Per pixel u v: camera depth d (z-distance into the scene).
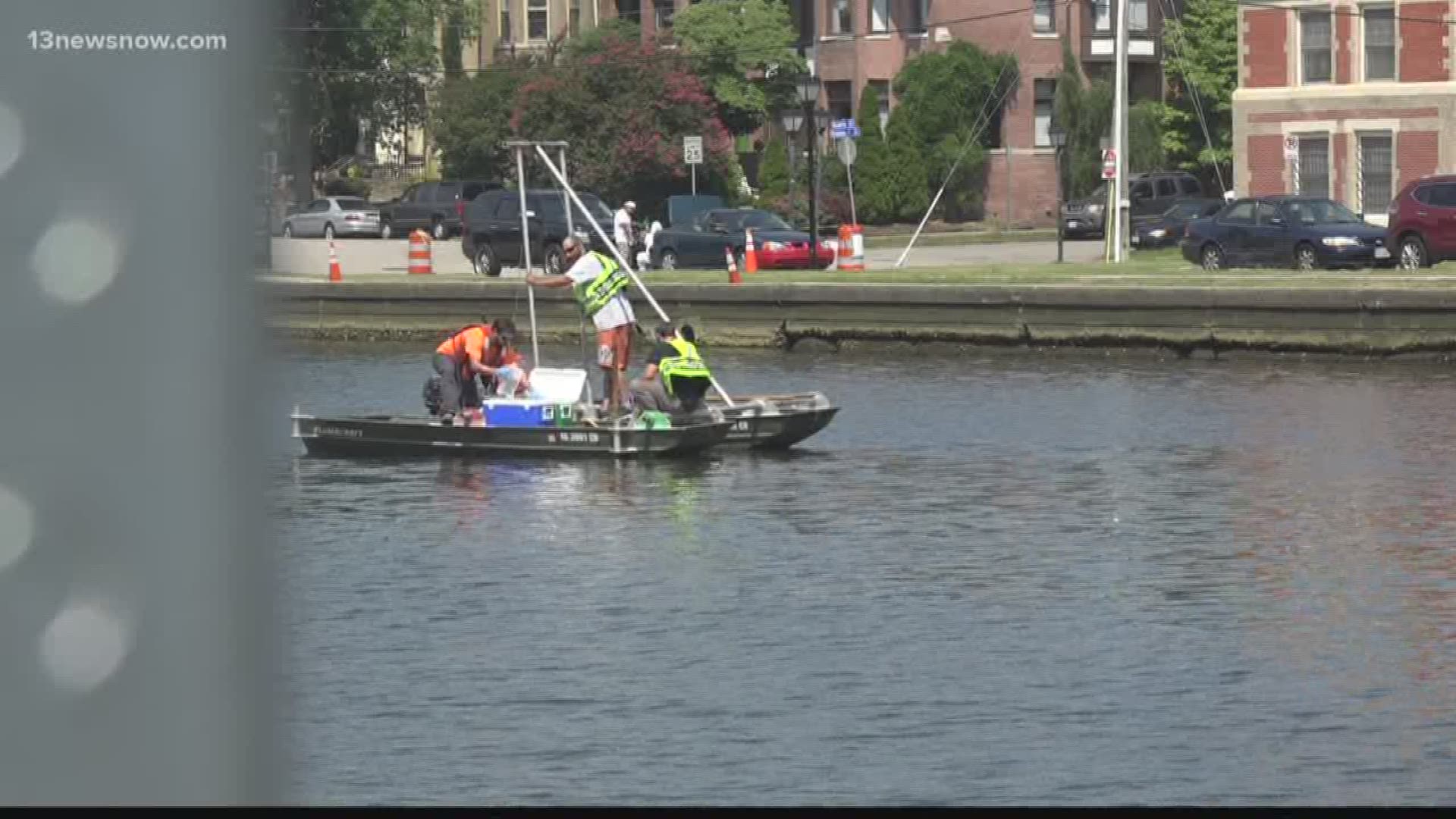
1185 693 48.16
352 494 85.81
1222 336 146.50
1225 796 38.66
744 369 147.38
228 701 6.83
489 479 90.56
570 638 55.88
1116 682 49.47
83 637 6.68
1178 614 58.78
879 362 151.88
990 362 148.88
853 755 42.38
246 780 6.85
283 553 7.05
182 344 6.78
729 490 86.94
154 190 6.79
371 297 181.00
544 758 42.19
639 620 58.59
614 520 78.69
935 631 56.50
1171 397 123.25
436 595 62.88
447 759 42.06
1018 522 77.69
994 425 111.12
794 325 162.88
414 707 47.12
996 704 47.09
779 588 63.59
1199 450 99.19
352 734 44.31
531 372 104.81
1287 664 51.41
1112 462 95.19
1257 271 167.75
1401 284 144.50
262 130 6.95
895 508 81.69
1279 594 62.03
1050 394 126.69
